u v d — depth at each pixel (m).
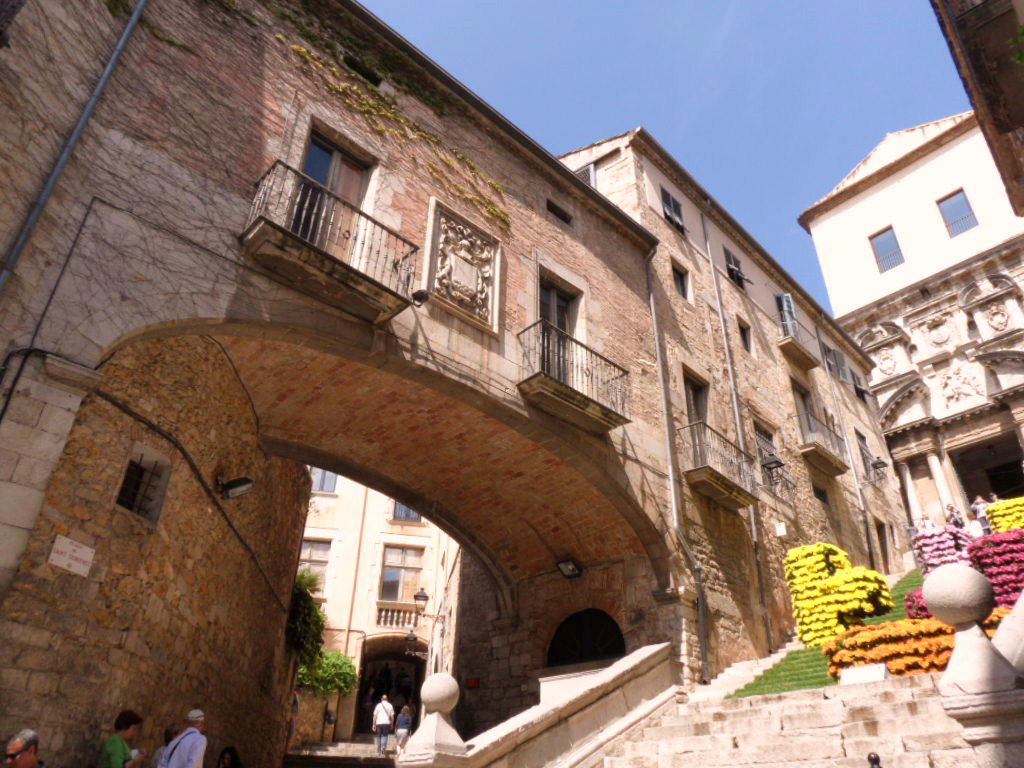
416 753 6.40
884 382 33.94
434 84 12.46
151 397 8.41
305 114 10.08
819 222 39.47
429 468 12.69
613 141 18.67
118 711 7.55
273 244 8.26
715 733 8.15
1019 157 11.23
